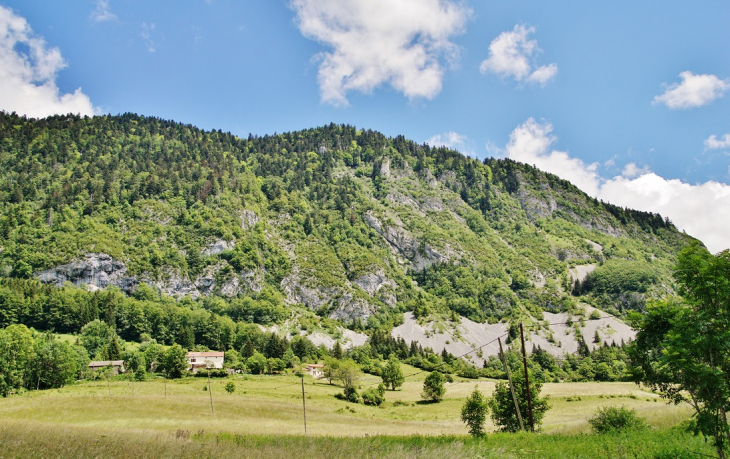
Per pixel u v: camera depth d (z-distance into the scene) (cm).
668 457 2094
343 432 5522
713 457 1789
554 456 2475
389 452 2500
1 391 8525
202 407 7500
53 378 10100
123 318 18875
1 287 17312
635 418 3591
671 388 1784
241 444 2997
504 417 4872
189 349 18062
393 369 13162
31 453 2108
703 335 1591
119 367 13462
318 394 10775
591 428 3781
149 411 6775
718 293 1608
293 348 18562
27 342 9475
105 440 2505
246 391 10375
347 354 19288
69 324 17412
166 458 2183
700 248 1697
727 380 1550
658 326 1814
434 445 2720
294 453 2441
